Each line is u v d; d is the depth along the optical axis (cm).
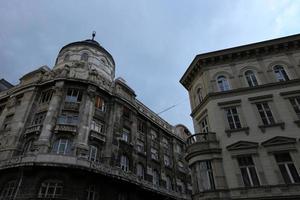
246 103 2077
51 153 2350
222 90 2258
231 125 2041
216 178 1819
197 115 2384
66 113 2870
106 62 3947
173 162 4247
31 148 2617
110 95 3384
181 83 2761
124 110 3556
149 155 3694
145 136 3850
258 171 1748
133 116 3659
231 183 1772
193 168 2030
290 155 1744
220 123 2061
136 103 3909
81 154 2580
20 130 2792
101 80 3406
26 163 2236
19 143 2703
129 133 3478
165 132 4425
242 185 1738
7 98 3500
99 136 2931
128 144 3325
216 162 1881
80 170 2344
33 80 3322
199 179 1906
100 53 3934
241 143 1883
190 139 2152
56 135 2669
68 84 3089
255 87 2116
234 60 2375
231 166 1836
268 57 2283
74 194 2247
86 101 3003
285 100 1989
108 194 2575
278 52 2280
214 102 2175
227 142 1952
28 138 2722
